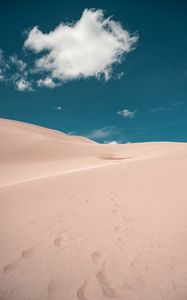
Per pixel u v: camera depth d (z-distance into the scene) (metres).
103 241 3.74
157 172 8.68
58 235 4.21
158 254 3.13
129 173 9.52
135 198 5.90
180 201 5.11
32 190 9.03
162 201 5.32
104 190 7.30
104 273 2.87
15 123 53.06
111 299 2.38
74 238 4.00
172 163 10.05
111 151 31.27
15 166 20.97
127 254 3.25
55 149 27.28
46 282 2.79
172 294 2.33
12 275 3.02
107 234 3.99
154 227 4.00
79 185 8.69
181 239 3.45
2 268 3.22
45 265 3.21
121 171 10.42
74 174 12.09
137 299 2.32
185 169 8.26
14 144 27.66
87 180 9.52
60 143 30.39
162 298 2.29
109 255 3.29
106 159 23.75
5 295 2.59
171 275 2.64
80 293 2.52
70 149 28.25
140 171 9.54
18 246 3.91
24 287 2.72
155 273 2.72
